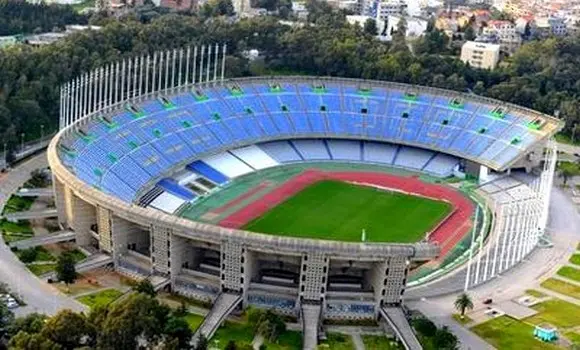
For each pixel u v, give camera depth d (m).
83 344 144.75
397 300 176.12
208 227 174.75
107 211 188.00
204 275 183.75
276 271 186.50
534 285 198.38
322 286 172.25
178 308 169.38
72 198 197.88
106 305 154.62
